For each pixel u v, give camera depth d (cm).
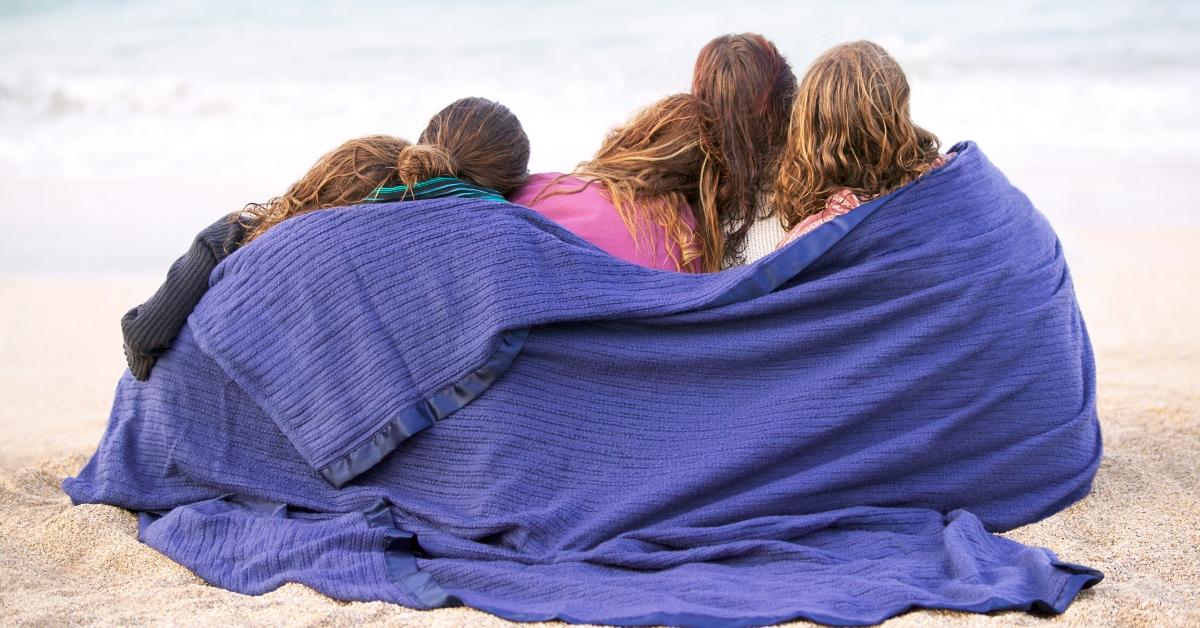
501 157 388
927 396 352
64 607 305
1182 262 847
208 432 374
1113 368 604
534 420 343
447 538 335
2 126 1266
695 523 337
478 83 1415
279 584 325
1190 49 1435
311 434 348
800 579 307
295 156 1179
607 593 299
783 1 1623
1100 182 1052
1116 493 391
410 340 342
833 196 362
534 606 301
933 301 350
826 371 349
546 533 333
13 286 841
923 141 366
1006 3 1614
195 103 1344
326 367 345
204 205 1028
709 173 389
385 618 299
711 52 399
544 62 1476
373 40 1533
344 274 346
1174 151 1133
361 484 356
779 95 402
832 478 342
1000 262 358
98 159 1163
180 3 1619
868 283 351
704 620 283
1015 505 364
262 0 1620
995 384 356
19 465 453
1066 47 1464
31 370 655
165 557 349
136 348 374
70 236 950
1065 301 371
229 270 362
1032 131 1211
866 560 320
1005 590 295
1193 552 340
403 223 349
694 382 353
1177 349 643
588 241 374
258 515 357
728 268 389
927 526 345
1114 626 285
